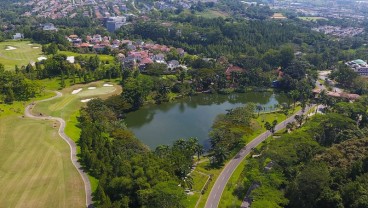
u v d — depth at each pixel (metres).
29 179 147.62
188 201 136.12
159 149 171.62
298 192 135.00
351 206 123.56
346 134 183.50
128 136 188.12
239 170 170.62
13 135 184.62
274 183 141.00
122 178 134.38
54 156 166.00
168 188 128.25
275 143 170.62
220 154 176.25
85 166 159.12
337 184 134.25
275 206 126.50
